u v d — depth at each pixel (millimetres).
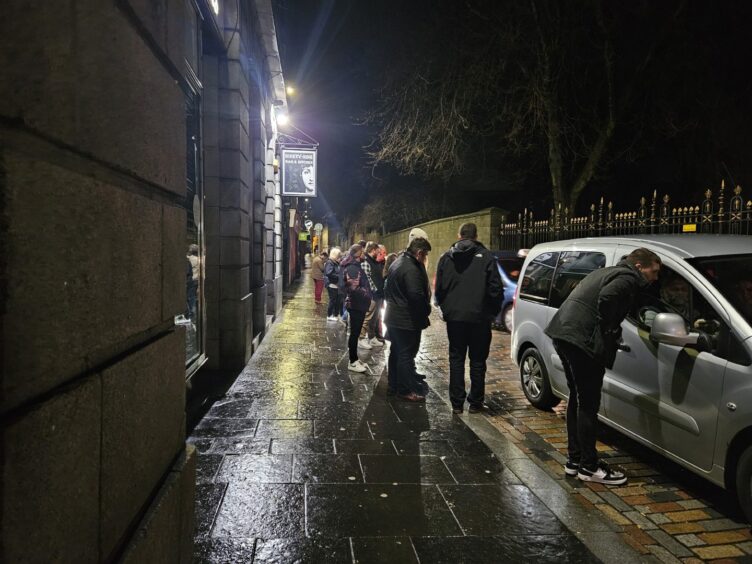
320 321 12773
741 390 3408
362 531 3201
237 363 7270
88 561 1450
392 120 16562
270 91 11875
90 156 1509
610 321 3799
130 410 1783
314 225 49125
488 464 4281
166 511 2068
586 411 4055
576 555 3041
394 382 6312
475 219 17281
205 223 7031
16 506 1102
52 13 1291
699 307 3900
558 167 15391
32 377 1176
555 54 14375
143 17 1894
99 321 1527
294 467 4086
